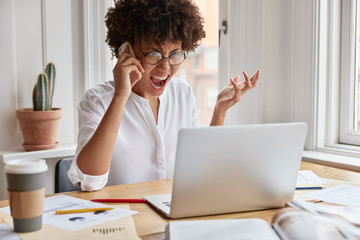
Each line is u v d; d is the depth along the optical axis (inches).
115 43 61.9
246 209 42.4
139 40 55.9
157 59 56.0
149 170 64.4
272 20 85.4
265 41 86.9
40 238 34.5
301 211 35.5
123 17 57.5
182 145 36.8
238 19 90.6
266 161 40.8
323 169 62.2
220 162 38.8
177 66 58.3
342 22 80.7
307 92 80.1
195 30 60.2
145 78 58.8
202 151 37.7
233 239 31.9
